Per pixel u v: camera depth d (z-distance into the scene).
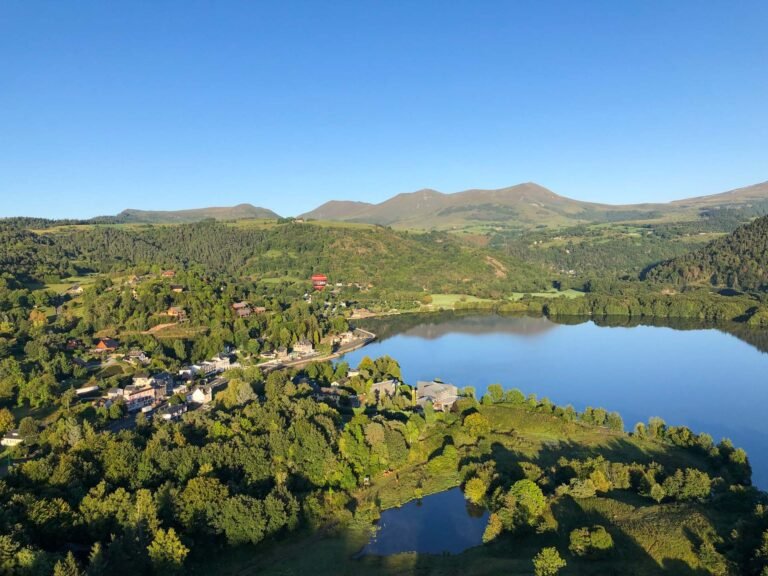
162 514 95.56
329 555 98.50
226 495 102.06
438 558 97.44
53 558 79.06
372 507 115.19
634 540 91.81
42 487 100.19
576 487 110.94
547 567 81.50
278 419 135.38
